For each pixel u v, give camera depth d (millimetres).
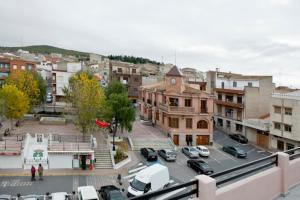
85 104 40531
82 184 30719
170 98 51531
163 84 61438
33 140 38906
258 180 6898
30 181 30891
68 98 47344
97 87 43938
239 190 6309
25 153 36000
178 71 52000
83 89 42188
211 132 50844
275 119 47875
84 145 37594
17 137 39062
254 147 51625
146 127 56781
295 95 45406
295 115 44344
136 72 87812
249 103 57438
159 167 27375
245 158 43750
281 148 47875
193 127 50344
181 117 49906
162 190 4781
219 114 64875
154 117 58312
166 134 51250
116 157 38312
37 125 51625
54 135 42375
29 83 55156
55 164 35312
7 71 73812
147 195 4516
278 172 7594
